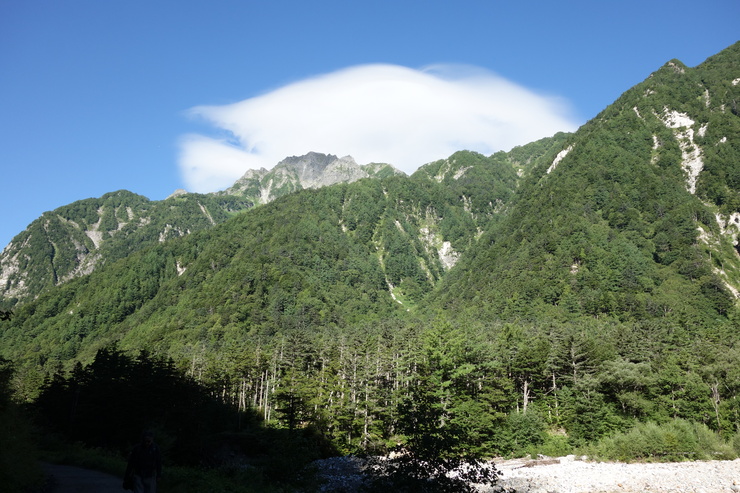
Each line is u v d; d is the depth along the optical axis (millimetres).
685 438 55469
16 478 18453
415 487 17281
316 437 62125
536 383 85250
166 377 64125
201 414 62625
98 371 66250
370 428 70500
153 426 47000
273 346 118875
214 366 95125
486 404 68750
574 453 61625
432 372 74000
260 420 83312
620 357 78688
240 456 55219
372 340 101375
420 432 17703
